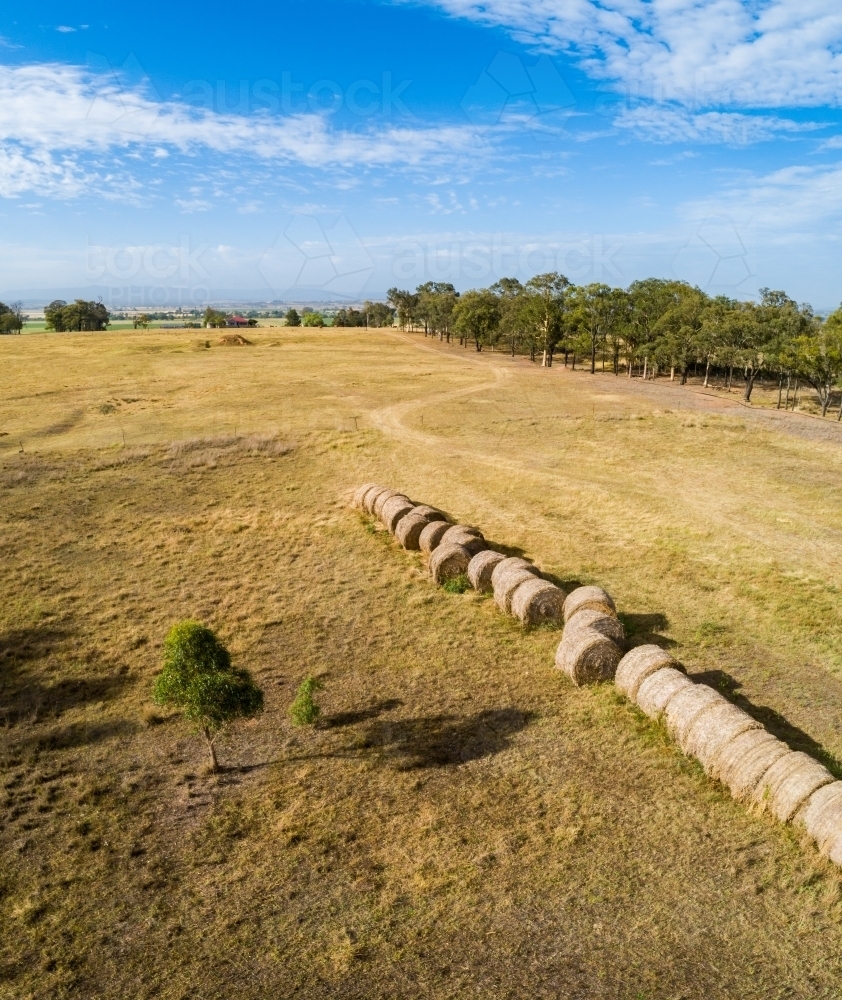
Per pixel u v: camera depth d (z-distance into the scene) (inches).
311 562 915.4
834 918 362.9
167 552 962.7
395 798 466.0
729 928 358.9
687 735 494.6
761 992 323.6
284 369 2906.0
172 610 777.6
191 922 370.6
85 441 1630.2
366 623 732.7
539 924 363.6
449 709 570.6
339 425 1774.1
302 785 482.0
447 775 488.4
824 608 733.3
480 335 4097.0
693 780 473.4
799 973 333.1
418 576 855.7
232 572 888.3
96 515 1122.0
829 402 2413.9
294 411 1975.9
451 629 711.1
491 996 323.9
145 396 2247.8
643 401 2092.8
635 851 412.8
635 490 1191.6
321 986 330.6
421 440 1610.5
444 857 411.8
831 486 1190.3
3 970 343.9
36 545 986.7
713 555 894.4
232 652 676.7
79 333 5059.1
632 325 3041.3
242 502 1195.3
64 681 631.8
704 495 1154.0
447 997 323.9
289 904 380.5
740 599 762.2
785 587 789.9
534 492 1203.2
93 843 430.9
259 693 493.7
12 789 486.6
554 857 409.4
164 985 334.0
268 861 412.5
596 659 592.4
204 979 336.8
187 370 2881.4
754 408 1961.1
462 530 895.1
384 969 339.3
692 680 581.9
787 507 1084.5
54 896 390.3
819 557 880.3
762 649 653.9
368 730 546.0
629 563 878.4
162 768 506.6
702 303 3166.8
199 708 463.8
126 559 938.1
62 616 764.6
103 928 368.2
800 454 1412.4
